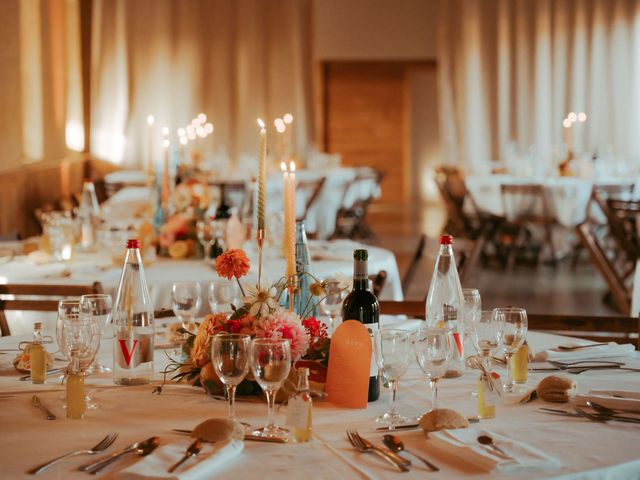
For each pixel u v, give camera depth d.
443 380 2.12
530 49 12.56
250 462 1.52
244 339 1.67
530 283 7.84
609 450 1.58
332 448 1.60
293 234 2.05
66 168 9.62
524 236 9.38
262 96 12.83
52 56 9.30
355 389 1.88
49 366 2.20
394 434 1.67
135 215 6.11
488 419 1.79
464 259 3.80
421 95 16.61
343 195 9.72
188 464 1.47
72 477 1.45
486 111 12.92
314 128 13.05
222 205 4.33
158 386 2.03
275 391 1.71
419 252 4.19
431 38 14.22
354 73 15.09
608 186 8.05
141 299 2.10
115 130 11.99
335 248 4.54
